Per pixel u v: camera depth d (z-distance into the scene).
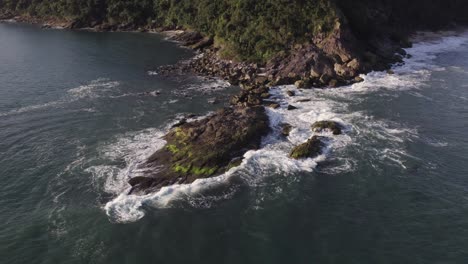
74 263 28.02
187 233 31.03
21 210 33.91
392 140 45.50
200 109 57.09
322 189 36.47
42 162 41.66
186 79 73.19
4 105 57.91
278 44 79.25
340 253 28.78
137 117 53.91
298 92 63.31
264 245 29.72
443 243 29.42
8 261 28.16
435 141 45.44
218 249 29.39
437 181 37.41
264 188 36.69
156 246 29.67
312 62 71.25
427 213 32.84
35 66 80.75
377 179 37.81
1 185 37.53
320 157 41.62
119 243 29.92
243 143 43.19
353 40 78.25
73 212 33.50
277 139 45.84
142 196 35.41
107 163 41.19
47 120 52.66
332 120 50.34
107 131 49.25
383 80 68.94
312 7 79.94
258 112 49.59
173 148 42.78
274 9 83.00
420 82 67.81
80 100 60.53
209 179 37.75
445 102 58.03
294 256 28.62
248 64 78.44
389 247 29.17
